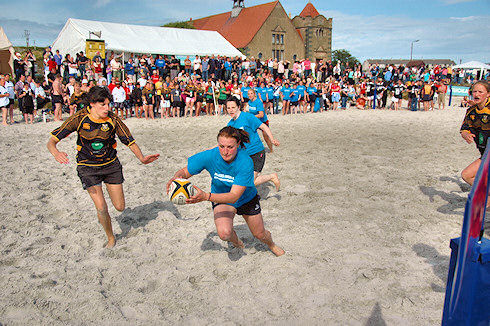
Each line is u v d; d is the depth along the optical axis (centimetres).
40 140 1114
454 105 2562
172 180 337
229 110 559
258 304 320
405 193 614
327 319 298
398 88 2212
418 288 338
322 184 659
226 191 361
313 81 2119
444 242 434
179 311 312
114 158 425
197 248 429
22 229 474
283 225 486
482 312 179
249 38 5462
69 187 660
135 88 1673
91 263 393
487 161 153
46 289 335
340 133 1270
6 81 1398
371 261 388
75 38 2620
